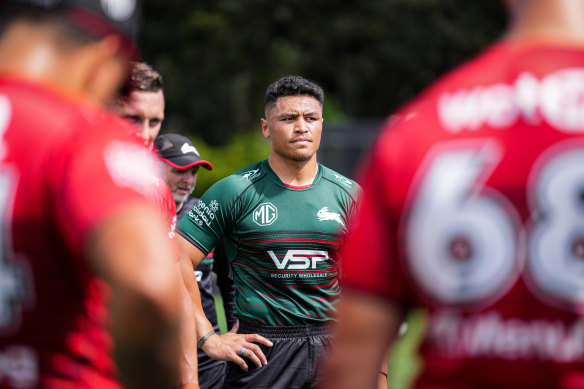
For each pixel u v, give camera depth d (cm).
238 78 8550
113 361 502
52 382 482
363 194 524
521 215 477
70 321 484
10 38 509
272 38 8550
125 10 516
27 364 485
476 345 485
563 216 473
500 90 500
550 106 486
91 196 458
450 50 8956
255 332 1344
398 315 512
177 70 8438
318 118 1379
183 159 1490
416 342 519
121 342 462
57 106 494
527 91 493
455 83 520
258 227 1340
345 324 522
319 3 8538
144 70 1230
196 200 1603
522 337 478
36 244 475
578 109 484
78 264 472
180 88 8400
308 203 1355
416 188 494
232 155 6012
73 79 511
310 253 1341
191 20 8231
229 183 1358
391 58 8712
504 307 479
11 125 487
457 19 8900
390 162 508
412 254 492
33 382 484
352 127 7206
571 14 512
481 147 489
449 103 511
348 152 7194
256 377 1325
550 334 475
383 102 9381
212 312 1573
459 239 482
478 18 9069
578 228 473
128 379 478
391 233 504
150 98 1222
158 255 459
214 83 8475
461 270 482
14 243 476
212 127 8631
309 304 1341
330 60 8875
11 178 477
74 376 484
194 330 1007
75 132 481
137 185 479
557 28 511
